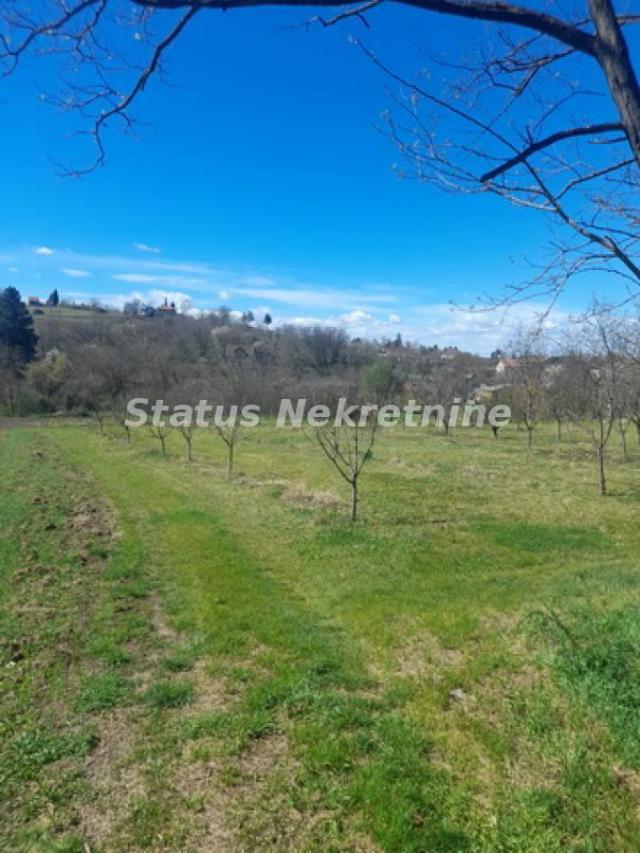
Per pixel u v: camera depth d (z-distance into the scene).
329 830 2.65
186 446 21.28
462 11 1.64
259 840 2.61
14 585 6.04
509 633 4.77
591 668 3.71
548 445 21.25
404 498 11.40
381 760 3.12
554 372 21.75
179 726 3.53
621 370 11.35
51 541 7.94
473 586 6.24
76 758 3.22
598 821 2.58
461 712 3.61
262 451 19.70
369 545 7.84
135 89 2.02
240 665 4.39
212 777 3.04
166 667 4.36
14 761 3.18
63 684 4.07
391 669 4.27
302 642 4.76
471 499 11.34
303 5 1.66
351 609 5.51
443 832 2.59
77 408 38.72
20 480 13.63
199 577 6.54
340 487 12.75
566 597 5.64
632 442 21.66
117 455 18.88
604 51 1.54
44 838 2.64
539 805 2.69
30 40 1.79
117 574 6.53
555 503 10.95
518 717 3.45
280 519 9.45
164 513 10.03
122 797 2.91
